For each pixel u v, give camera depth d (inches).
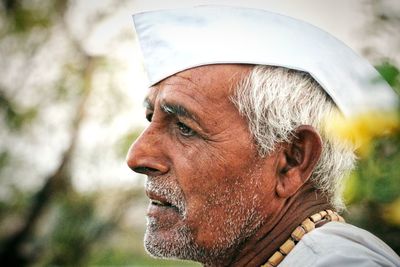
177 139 55.1
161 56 55.7
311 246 50.7
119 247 326.3
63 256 329.4
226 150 53.7
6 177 319.0
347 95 52.7
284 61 54.2
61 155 317.4
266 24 57.3
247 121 54.0
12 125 314.7
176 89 54.6
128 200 321.4
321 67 54.8
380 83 50.5
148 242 55.6
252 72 54.2
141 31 57.7
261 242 54.8
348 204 62.1
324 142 55.1
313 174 55.3
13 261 329.4
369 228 66.4
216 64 54.4
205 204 54.0
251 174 54.1
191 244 54.5
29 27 316.8
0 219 329.1
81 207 323.3
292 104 54.2
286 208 55.0
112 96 300.5
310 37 57.4
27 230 328.5
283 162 54.6
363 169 58.1
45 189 322.0
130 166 55.8
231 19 57.1
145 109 59.1
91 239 323.3
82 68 307.1
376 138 49.5
